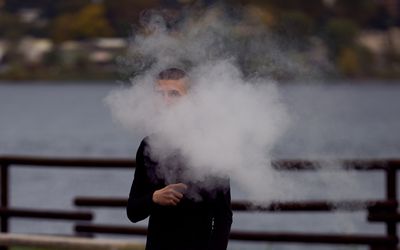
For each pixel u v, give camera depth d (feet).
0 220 53.83
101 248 46.09
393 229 50.70
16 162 52.80
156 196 26.91
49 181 171.53
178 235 27.48
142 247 45.91
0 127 468.75
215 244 27.12
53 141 357.20
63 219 53.83
